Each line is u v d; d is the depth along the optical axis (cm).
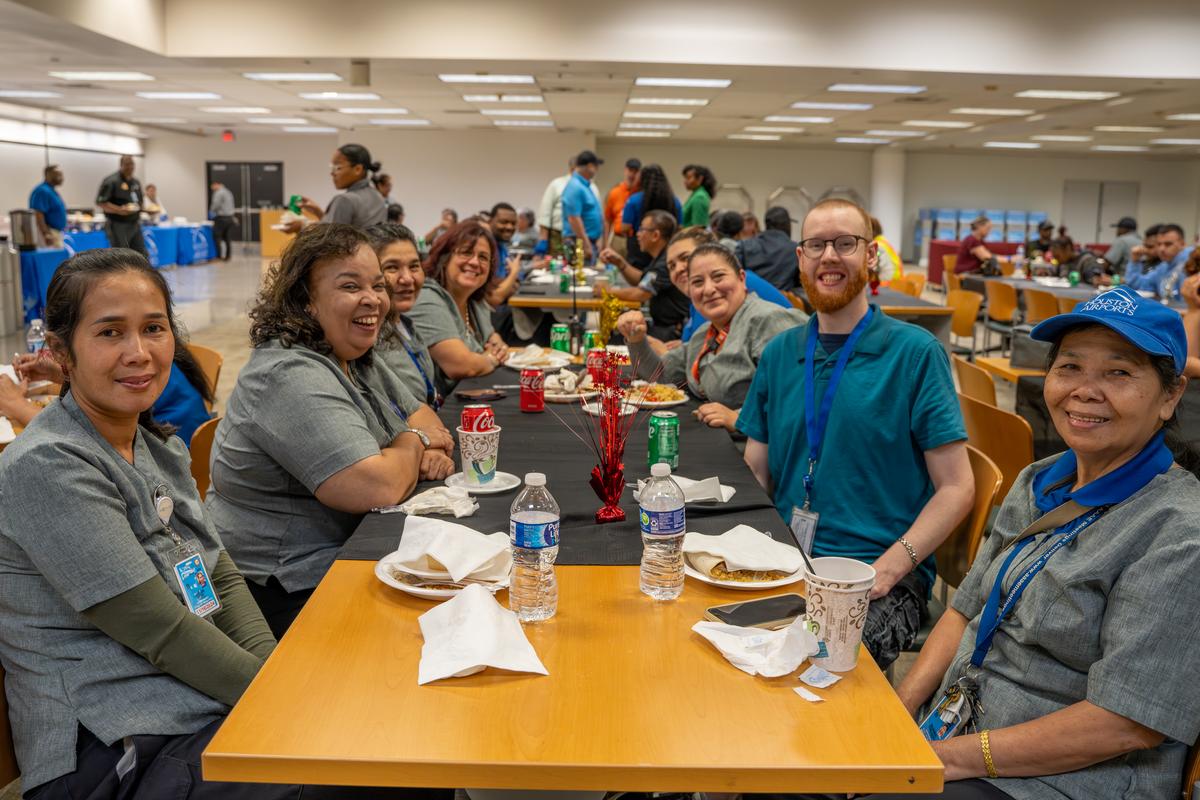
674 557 151
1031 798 133
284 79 1098
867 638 194
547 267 926
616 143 2105
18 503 133
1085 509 142
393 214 1047
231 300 1216
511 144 1866
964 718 149
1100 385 138
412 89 1184
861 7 884
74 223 1452
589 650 133
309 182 2177
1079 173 2202
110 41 836
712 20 884
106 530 137
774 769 105
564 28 884
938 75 926
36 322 263
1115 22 888
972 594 166
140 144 2128
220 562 171
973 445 273
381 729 111
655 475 151
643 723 114
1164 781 128
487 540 158
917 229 2202
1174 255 830
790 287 668
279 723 112
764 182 2144
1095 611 135
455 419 287
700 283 310
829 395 219
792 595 148
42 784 135
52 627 138
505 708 117
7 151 1653
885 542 215
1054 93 1079
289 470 194
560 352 413
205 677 142
